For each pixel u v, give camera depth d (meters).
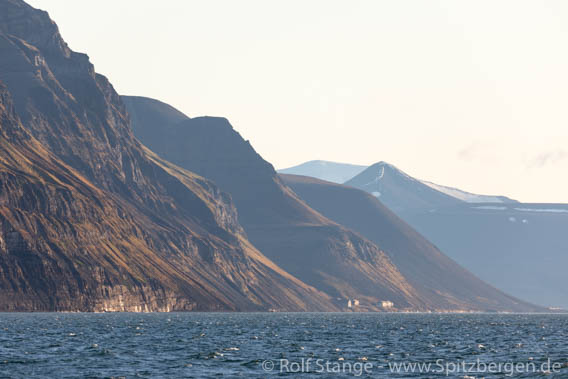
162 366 194.75
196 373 183.75
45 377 174.12
